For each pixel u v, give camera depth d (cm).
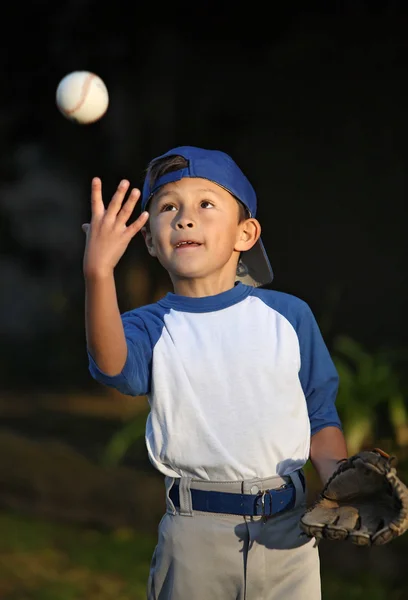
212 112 1505
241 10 1348
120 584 778
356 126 1466
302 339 362
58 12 1368
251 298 364
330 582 756
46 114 1520
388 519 315
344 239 1489
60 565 824
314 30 1380
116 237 319
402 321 1434
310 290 1520
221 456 339
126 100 1462
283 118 1513
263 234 1553
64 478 1003
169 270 365
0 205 2264
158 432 347
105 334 321
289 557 348
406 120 1424
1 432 1134
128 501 960
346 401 855
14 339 2256
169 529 350
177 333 352
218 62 1454
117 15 1350
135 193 321
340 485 325
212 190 357
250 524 342
